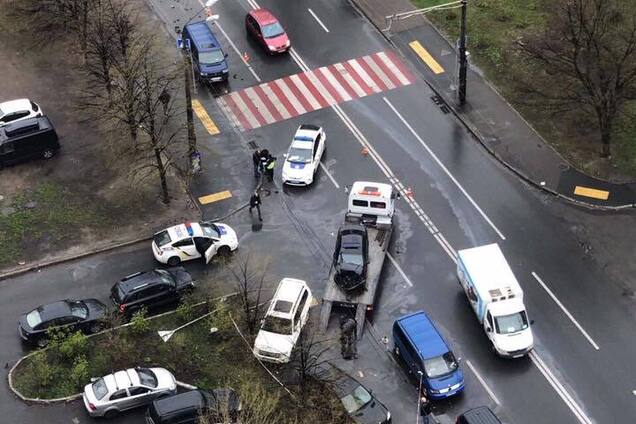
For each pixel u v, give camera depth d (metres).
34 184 68.25
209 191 68.75
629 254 63.66
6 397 54.00
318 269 63.16
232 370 56.00
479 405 54.94
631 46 66.12
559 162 70.19
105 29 75.69
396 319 59.81
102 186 68.38
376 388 55.97
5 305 59.94
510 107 74.62
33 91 76.31
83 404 53.66
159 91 75.38
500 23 81.50
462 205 67.44
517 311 57.12
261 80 78.00
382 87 77.00
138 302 58.44
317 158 69.69
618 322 59.41
